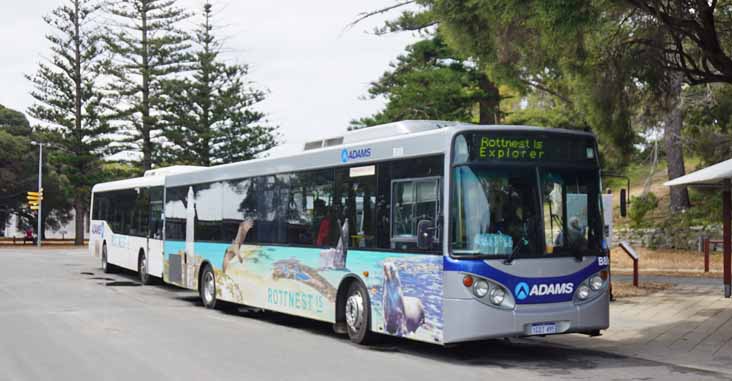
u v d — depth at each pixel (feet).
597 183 35.83
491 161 33.88
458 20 43.68
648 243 113.60
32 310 54.39
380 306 37.78
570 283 34.42
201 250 59.06
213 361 34.60
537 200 34.24
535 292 33.63
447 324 33.09
